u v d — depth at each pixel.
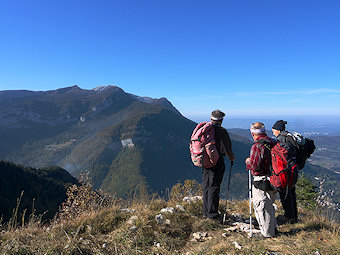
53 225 4.22
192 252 3.38
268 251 3.30
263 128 4.08
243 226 4.21
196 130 4.43
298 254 3.18
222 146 4.39
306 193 10.16
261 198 3.90
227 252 3.28
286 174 3.63
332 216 5.18
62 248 3.35
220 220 4.53
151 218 4.35
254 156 3.87
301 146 3.96
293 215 4.64
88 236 3.76
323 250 3.27
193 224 4.31
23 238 3.61
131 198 5.70
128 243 3.54
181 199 6.16
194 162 4.37
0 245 3.38
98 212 4.75
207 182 4.54
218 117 4.41
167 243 3.64
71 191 7.68
